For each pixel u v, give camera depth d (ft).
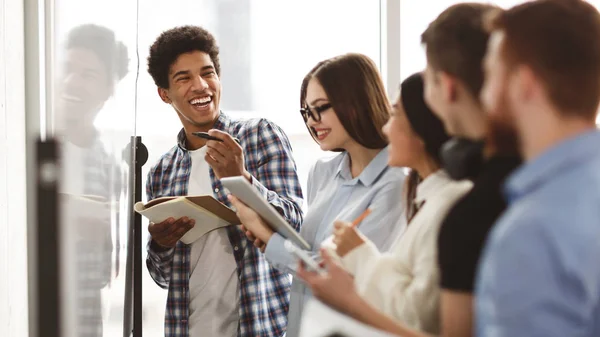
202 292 8.55
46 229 3.11
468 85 3.94
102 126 5.48
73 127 4.04
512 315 2.85
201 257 8.57
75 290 4.06
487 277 3.01
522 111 3.15
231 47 11.30
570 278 2.81
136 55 9.55
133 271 9.07
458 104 4.02
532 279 2.82
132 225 9.00
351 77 6.48
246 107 11.38
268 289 8.68
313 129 6.86
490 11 4.05
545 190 2.95
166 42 8.75
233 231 8.50
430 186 4.85
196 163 8.90
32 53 6.48
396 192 6.38
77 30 4.26
